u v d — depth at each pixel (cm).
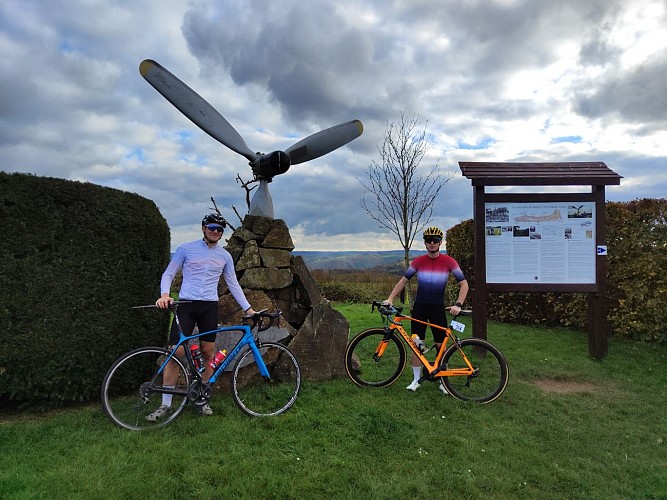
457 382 495
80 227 415
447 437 369
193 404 384
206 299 400
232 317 489
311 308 533
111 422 369
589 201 645
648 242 729
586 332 836
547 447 364
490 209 651
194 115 559
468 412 429
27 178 390
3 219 378
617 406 464
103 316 425
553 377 563
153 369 457
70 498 259
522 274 646
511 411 440
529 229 646
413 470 313
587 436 386
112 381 431
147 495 268
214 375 401
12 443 330
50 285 398
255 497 273
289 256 554
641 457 352
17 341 384
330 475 299
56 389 406
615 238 782
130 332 443
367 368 538
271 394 439
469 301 1027
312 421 387
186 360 393
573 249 644
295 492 280
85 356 416
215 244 410
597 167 660
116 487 272
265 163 562
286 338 513
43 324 395
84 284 416
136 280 450
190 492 276
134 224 449
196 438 346
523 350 693
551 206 647
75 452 317
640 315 731
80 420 373
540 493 297
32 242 391
